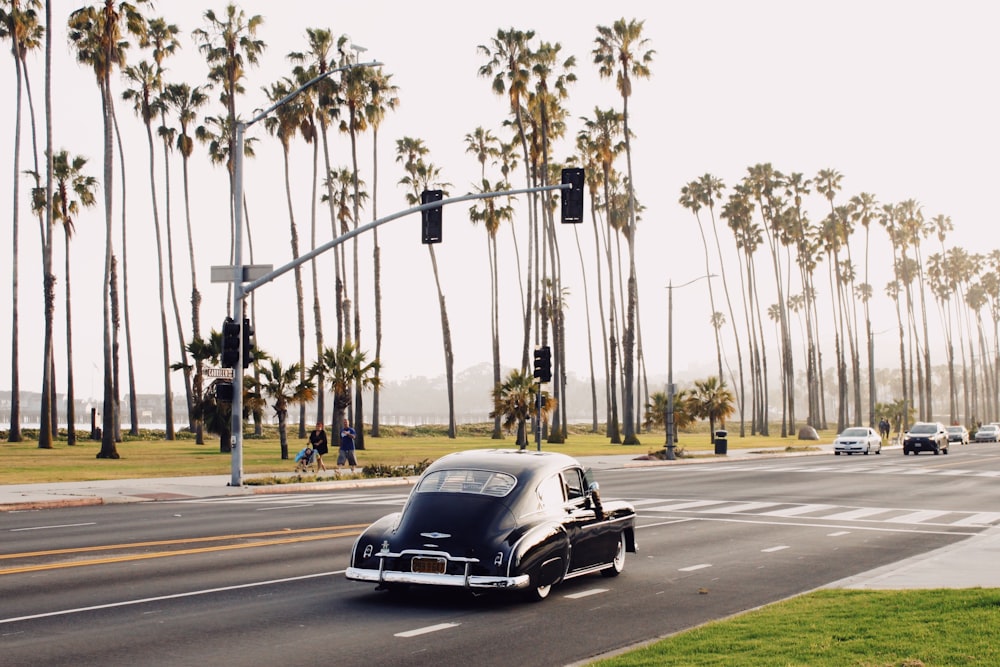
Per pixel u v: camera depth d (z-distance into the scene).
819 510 23.66
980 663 7.18
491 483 11.52
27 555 14.88
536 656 8.73
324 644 9.16
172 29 72.38
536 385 56.06
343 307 68.06
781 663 7.39
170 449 58.41
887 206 141.88
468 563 10.72
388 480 33.50
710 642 8.39
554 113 69.44
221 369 30.00
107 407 47.28
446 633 9.70
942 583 12.13
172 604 11.07
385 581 10.98
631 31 66.88
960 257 166.75
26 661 8.36
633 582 12.98
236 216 30.92
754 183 113.00
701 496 27.78
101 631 9.62
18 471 36.12
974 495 28.42
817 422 150.62
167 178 75.75
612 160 76.81
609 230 80.50
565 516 11.88
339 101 61.41
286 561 14.44
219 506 24.39
